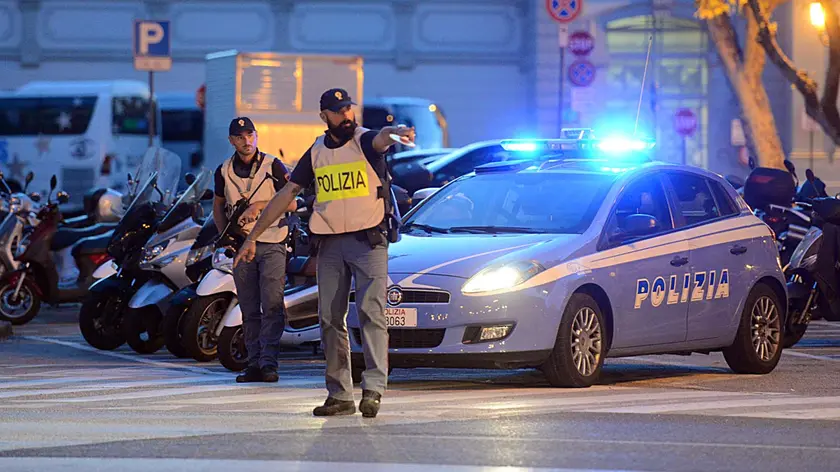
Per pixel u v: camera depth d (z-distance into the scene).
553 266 31.98
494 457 22.06
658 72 125.19
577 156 36.94
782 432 24.94
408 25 130.75
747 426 25.64
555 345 31.89
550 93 126.44
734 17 120.06
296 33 130.38
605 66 125.19
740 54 80.94
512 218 34.47
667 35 125.06
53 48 129.88
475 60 130.75
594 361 32.66
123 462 21.80
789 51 118.94
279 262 34.47
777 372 37.41
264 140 92.88
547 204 34.47
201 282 40.25
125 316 44.06
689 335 35.12
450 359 31.31
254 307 34.81
